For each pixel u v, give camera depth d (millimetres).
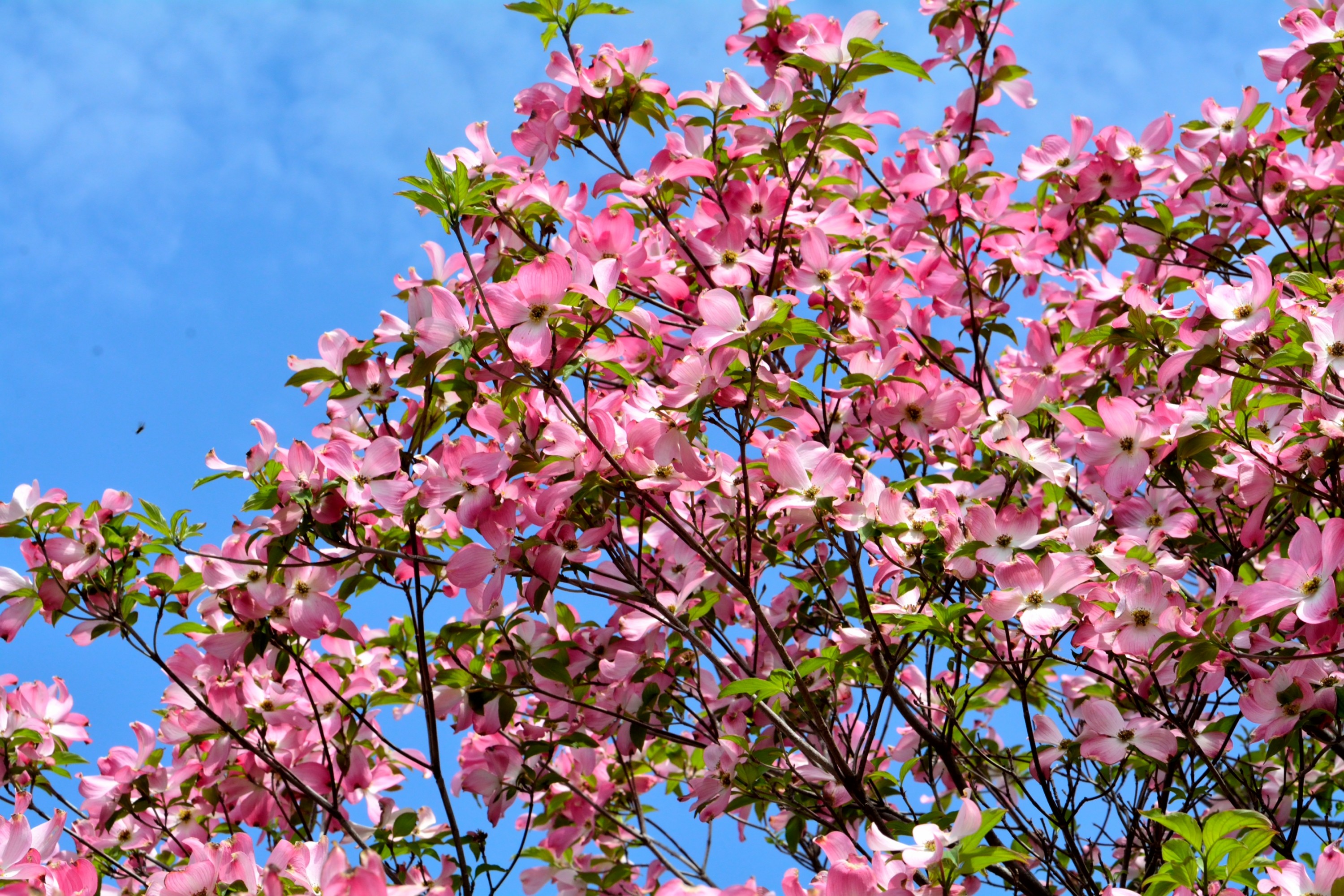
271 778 3721
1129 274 3871
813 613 3752
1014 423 3111
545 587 2973
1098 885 3320
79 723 3840
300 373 3201
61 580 3324
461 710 3771
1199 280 3543
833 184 3904
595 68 3465
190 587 3383
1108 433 2963
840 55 3281
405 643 4020
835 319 3617
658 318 3533
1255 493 2814
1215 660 2857
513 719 4082
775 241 3680
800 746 3148
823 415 3426
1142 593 2717
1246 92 3887
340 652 3910
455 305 2756
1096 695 3346
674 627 3193
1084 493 3576
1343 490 2756
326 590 3377
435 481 2957
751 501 3043
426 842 3850
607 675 3596
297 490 2982
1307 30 3623
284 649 3385
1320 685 2773
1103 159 4086
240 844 2736
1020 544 2805
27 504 3312
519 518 3145
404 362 3277
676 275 3443
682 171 3494
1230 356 2904
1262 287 2732
